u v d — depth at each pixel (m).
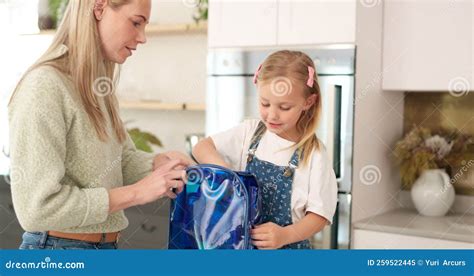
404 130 2.78
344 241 2.34
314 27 2.34
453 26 2.34
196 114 3.05
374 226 2.30
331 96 2.31
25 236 1.26
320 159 1.34
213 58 2.54
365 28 2.34
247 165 1.37
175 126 3.09
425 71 2.40
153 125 3.12
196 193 1.24
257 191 1.27
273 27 2.42
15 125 1.13
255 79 1.40
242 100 2.48
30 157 1.12
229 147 1.42
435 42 2.38
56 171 1.12
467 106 2.63
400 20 2.45
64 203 1.12
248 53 2.46
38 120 1.12
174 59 3.10
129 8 1.24
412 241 2.22
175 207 1.26
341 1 2.29
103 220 1.15
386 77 2.50
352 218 2.35
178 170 1.22
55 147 1.14
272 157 1.36
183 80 3.08
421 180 2.54
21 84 1.17
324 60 2.33
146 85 3.14
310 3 2.34
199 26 2.89
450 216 2.51
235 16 2.49
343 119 2.31
